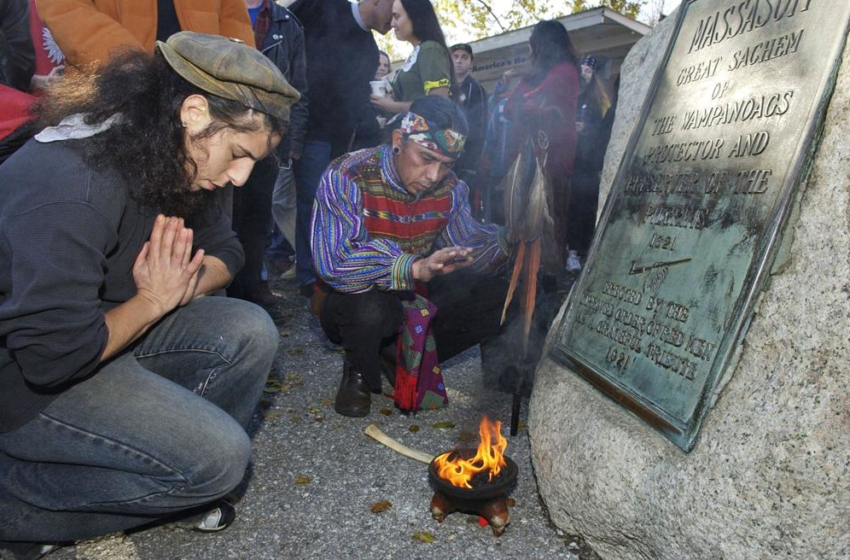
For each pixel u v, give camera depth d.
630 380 1.95
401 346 2.77
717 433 1.58
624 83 2.80
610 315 2.18
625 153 2.41
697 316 1.79
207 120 1.63
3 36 2.65
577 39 8.38
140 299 1.80
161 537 2.08
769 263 1.62
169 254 1.82
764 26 1.89
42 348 1.55
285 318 4.39
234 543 2.05
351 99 4.44
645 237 2.14
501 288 2.89
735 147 1.85
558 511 2.10
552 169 3.92
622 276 2.19
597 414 2.00
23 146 1.68
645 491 1.72
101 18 2.59
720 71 2.02
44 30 2.85
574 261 6.05
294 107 4.04
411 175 2.52
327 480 2.41
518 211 2.41
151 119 1.62
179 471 1.76
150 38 2.77
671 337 1.86
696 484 1.57
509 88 6.25
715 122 1.97
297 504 2.26
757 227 1.68
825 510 1.37
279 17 3.90
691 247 1.91
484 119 5.67
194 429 1.78
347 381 2.95
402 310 2.73
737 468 1.49
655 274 2.03
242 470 1.88
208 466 1.78
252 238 3.88
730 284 1.71
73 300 1.56
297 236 4.69
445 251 2.43
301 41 4.02
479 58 9.49
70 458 1.77
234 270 2.29
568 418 2.11
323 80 4.31
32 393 1.70
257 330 2.13
